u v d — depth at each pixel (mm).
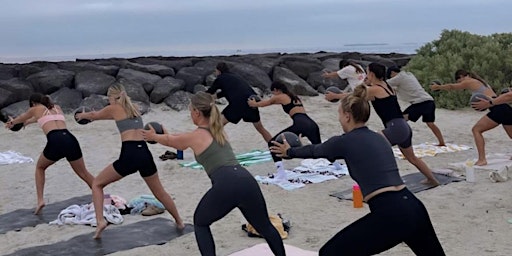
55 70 17281
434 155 10508
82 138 13109
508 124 9016
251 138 12930
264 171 9734
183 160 10805
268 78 18641
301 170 9625
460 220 6578
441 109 16953
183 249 5953
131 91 16281
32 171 10242
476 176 8680
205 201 4809
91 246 6062
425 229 3947
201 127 5008
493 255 5426
